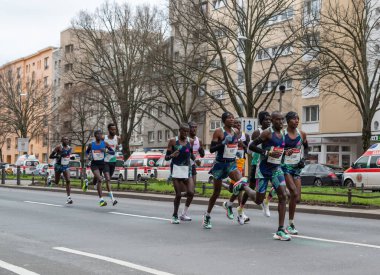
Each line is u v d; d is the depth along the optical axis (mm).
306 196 17766
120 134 55000
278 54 34562
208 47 41188
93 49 51000
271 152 9359
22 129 66938
